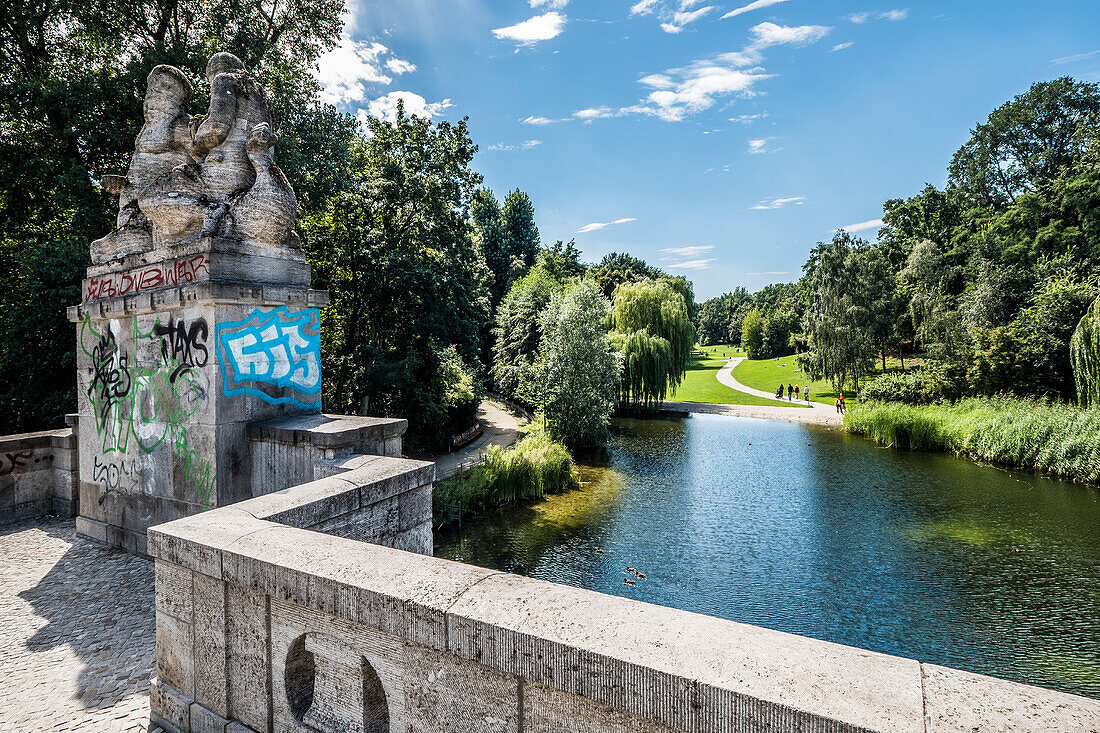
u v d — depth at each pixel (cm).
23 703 332
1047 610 1295
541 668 187
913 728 141
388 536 405
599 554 1659
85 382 637
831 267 4784
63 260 1280
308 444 482
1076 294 3109
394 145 2444
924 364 3997
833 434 3444
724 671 165
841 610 1330
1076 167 4559
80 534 631
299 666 270
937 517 1891
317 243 2125
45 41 1753
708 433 3556
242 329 521
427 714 222
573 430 2880
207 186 549
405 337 2386
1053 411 2566
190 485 523
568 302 2906
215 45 1919
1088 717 142
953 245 5506
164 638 308
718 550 1683
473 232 2853
